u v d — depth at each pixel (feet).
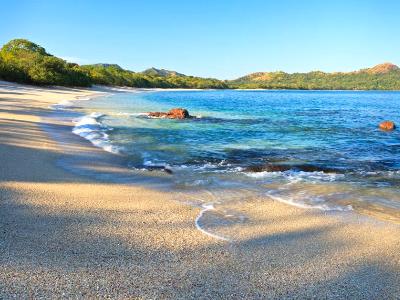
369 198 26.37
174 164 36.60
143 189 27.22
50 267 14.23
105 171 32.45
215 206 23.62
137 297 12.46
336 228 20.16
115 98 171.01
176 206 23.26
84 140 48.03
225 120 85.20
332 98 282.56
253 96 282.97
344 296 13.24
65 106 101.91
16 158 34.35
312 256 16.48
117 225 19.29
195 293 12.91
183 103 156.76
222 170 34.42
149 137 54.08
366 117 104.73
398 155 44.16
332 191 28.07
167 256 15.79
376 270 15.33
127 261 15.12
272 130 67.97
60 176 29.40
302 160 40.24
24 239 16.69
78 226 18.79
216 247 17.02
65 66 231.71
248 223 20.56
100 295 12.46
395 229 20.18
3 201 21.97
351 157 42.60
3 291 12.37
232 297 12.79
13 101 101.09
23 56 230.68
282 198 25.89
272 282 13.98
